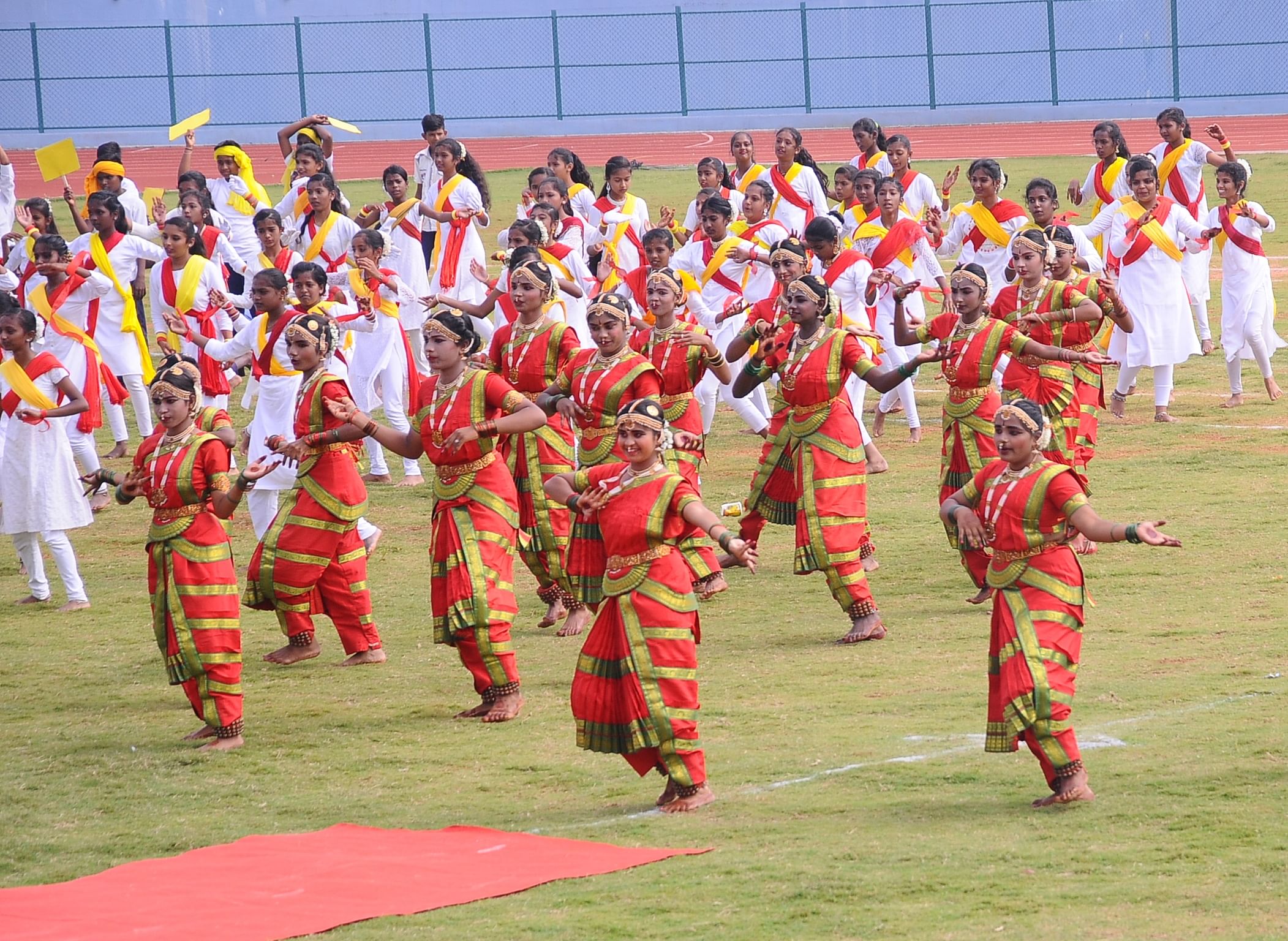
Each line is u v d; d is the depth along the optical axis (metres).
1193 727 17.30
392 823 16.16
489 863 14.35
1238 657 19.97
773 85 106.69
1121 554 25.58
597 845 14.77
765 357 22.05
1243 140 90.44
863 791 16.11
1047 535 15.55
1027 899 12.68
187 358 19.44
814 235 25.61
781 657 21.55
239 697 19.22
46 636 24.31
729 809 15.80
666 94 107.75
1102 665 20.00
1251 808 14.63
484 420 19.25
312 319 20.98
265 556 21.70
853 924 12.32
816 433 22.08
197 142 104.69
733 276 32.62
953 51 104.56
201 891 13.74
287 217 38.91
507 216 73.50
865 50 105.62
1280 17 99.62
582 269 33.22
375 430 20.44
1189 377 41.59
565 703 20.12
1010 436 15.65
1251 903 12.32
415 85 107.19
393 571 27.41
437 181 43.94
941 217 36.56
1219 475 30.42
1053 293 25.03
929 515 29.12
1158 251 35.00
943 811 15.31
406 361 33.72
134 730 19.83
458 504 19.53
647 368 21.88
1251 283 36.59
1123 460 32.06
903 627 22.64
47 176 40.91
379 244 32.31
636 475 16.11
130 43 103.81
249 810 16.81
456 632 19.23
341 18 106.56
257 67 105.56
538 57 107.69
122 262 34.75
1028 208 36.88
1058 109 102.44
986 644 21.55
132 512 33.12
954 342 23.36
